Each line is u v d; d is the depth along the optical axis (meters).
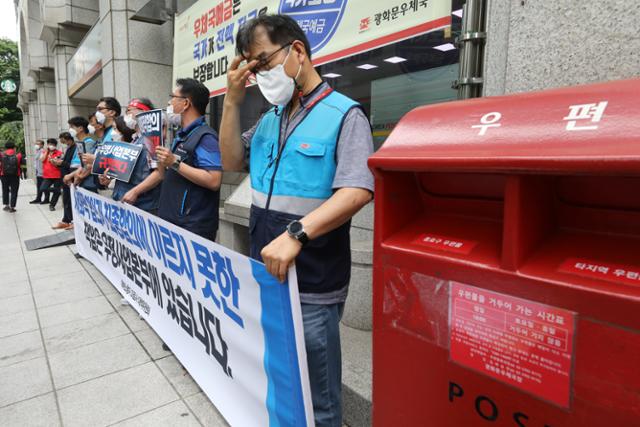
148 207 3.49
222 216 4.27
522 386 0.84
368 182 1.30
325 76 4.16
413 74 3.35
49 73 17.03
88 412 2.23
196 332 2.25
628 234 0.80
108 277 4.18
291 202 1.44
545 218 0.88
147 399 2.32
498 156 0.80
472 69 1.91
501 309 0.85
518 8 1.62
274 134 1.55
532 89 1.61
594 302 0.72
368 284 2.56
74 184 5.09
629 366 0.70
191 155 2.48
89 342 3.00
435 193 1.08
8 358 2.81
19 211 9.92
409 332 1.02
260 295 1.54
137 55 6.43
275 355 1.53
